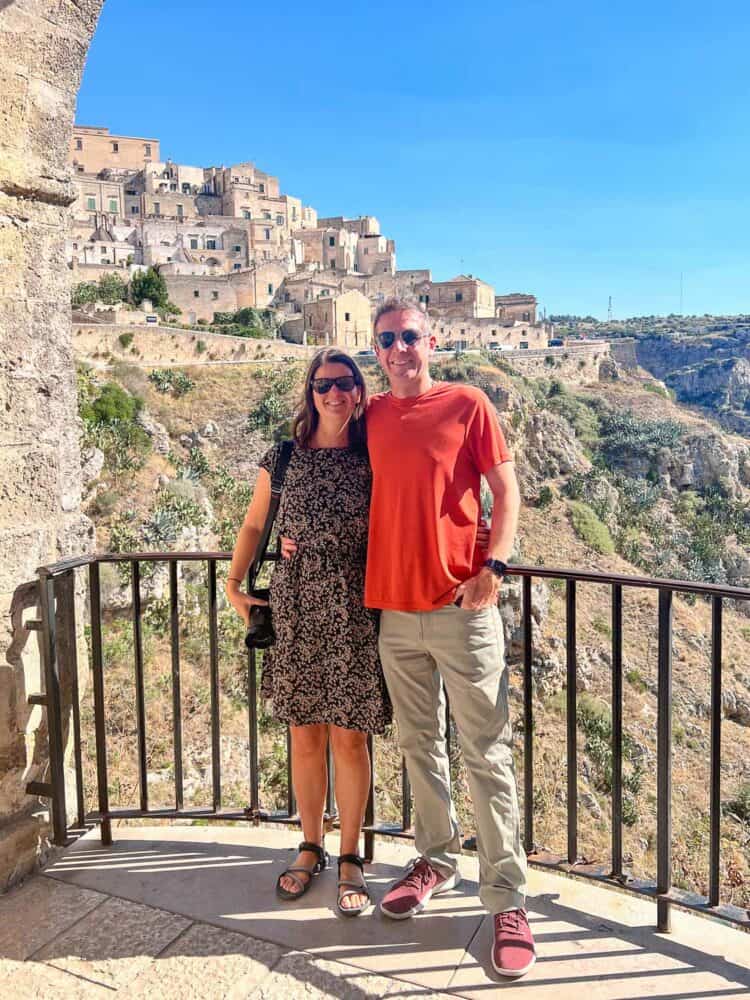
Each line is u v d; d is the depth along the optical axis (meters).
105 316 54.69
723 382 140.50
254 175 93.19
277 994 2.24
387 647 2.53
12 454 2.87
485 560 2.34
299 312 76.19
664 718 2.40
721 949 2.42
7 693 2.84
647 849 17.45
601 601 35.75
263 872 2.89
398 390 2.49
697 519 57.19
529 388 67.81
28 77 2.83
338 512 2.50
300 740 2.71
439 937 2.49
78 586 3.28
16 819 2.90
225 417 47.06
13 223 2.85
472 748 2.42
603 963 2.36
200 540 30.30
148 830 3.24
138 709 3.12
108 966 2.37
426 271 91.38
